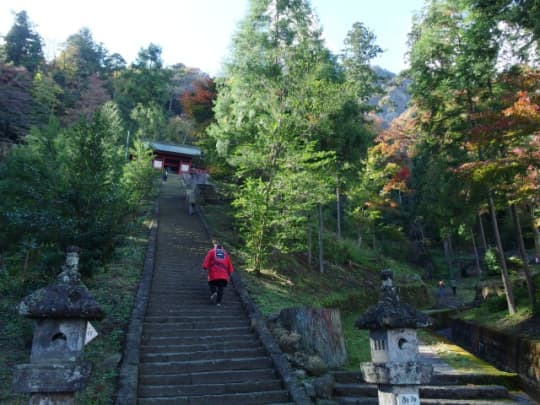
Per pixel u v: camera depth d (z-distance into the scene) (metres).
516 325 11.21
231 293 11.06
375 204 27.88
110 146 11.63
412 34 15.90
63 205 7.66
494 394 7.79
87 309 3.65
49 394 3.38
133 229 8.51
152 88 48.22
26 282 7.59
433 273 33.22
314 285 15.00
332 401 6.59
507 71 11.76
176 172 38.22
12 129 33.56
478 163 10.51
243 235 14.88
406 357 4.04
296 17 16.08
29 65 49.16
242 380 6.86
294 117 14.48
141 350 7.39
